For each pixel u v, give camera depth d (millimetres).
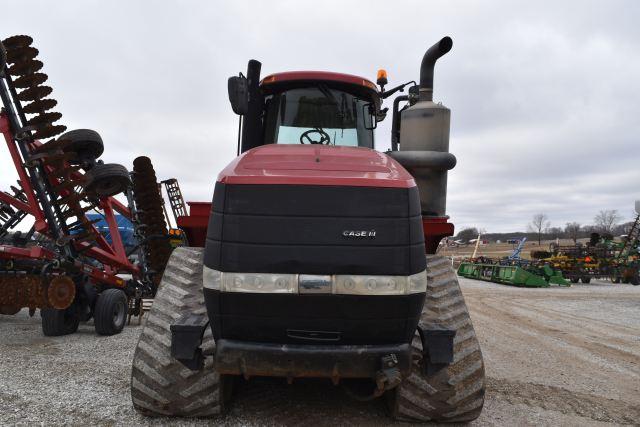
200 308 3541
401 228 2867
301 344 2943
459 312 3574
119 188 7582
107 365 5039
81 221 6918
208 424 3389
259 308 2859
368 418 3566
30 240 8031
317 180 2867
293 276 2811
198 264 3838
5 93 6062
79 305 7094
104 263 7746
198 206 3777
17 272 6516
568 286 20328
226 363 2949
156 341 3428
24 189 6496
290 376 2975
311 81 4625
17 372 4699
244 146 4598
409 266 2854
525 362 5828
